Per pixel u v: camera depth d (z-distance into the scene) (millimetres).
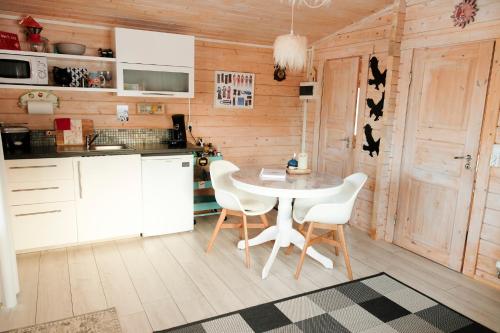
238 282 2832
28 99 3443
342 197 3232
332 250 3490
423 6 3225
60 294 2596
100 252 3312
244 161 4781
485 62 2795
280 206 3219
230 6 3406
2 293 2398
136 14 3447
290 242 3303
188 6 3361
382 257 3379
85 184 3297
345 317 2412
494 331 2314
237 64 4492
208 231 3902
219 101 4449
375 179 3816
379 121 3734
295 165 3389
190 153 3715
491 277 2879
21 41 3342
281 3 3377
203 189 4414
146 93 3600
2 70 3000
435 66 3176
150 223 3654
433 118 3229
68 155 3180
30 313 2363
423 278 2990
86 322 2281
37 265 3025
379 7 3547
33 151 3172
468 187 2984
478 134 2883
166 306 2480
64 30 3504
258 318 2367
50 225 3225
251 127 4738
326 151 4613
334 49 4324
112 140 3871
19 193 3062
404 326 2334
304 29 4141
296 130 5062
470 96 2920
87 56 3334
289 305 2527
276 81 4801
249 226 3287
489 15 2742
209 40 4258
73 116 3672
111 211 3451
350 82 4129
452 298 2691
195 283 2799
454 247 3135
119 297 2578
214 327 2260
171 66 3656
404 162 3533
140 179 3525
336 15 3736
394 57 3439
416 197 3445
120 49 3412
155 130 4078
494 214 2820
